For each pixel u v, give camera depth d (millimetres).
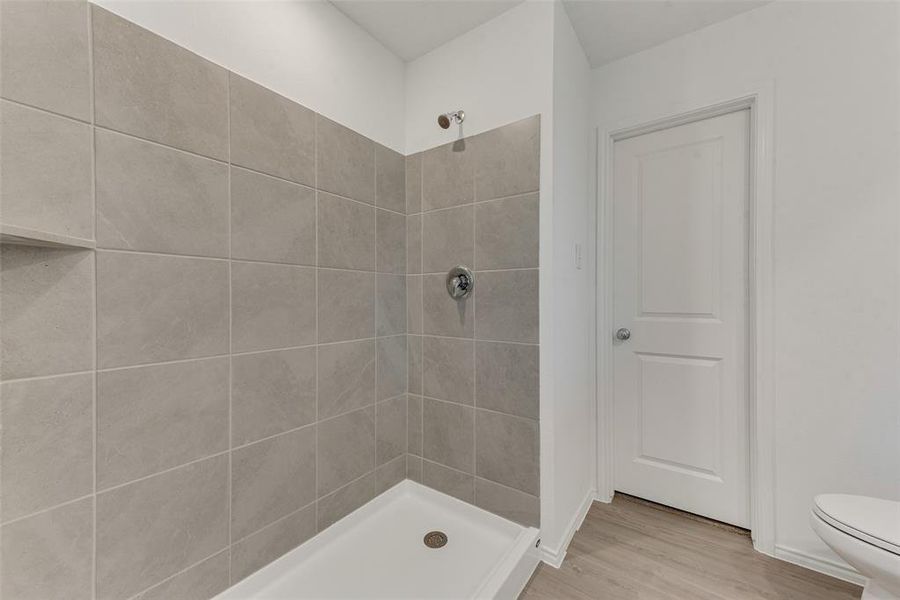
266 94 1194
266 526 1210
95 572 854
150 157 929
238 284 1126
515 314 1456
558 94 1411
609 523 1654
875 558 920
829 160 1336
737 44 1514
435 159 1682
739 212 1580
